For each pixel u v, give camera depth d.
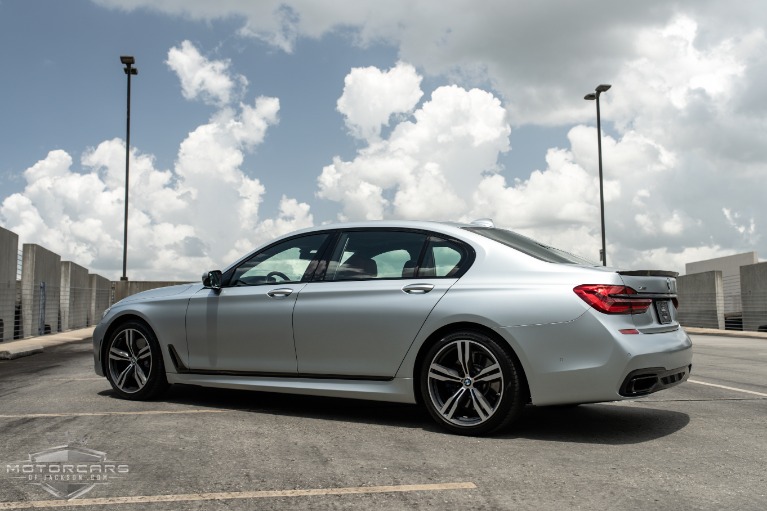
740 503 2.99
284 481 3.30
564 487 3.22
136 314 5.75
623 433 4.43
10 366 8.92
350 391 4.76
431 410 4.48
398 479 3.35
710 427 4.62
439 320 4.46
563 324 4.15
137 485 3.23
